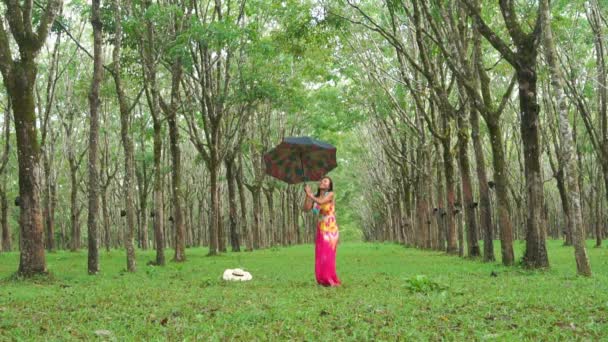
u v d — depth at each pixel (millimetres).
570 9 24141
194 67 28969
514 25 14539
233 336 6152
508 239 16594
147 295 10078
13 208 59156
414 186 38031
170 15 19922
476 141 19719
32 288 11555
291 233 58219
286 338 6094
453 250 25766
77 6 23438
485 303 8258
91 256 15641
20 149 13648
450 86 23750
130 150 17469
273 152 11406
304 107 34094
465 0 14953
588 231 53438
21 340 6031
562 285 10578
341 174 74062
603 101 26109
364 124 46094
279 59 30047
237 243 35969
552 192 54781
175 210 23656
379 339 5969
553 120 30141
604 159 26547
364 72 29641
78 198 50625
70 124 35969
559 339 5820
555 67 12516
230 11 30031
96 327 6895
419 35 20141
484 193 19609
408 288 10023
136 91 29125
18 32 13562
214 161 29672
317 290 10586
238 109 32562
